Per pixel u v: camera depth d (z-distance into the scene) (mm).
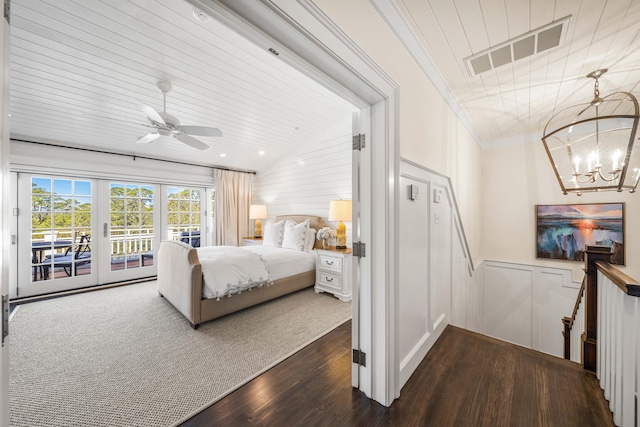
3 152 582
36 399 1700
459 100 2922
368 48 1443
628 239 3480
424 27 1825
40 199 3861
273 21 955
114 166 4328
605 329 1719
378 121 1629
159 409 1612
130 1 1838
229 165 5656
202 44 2309
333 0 1211
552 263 3979
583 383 1813
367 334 1691
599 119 1499
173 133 2912
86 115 3252
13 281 3641
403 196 1844
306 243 4246
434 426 1462
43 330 2689
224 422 1507
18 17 1913
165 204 5086
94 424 1505
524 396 1693
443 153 2584
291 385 1825
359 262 1728
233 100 3316
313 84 3049
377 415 1544
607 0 1555
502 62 2217
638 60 2145
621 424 1392
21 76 2527
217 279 2844
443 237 2619
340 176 4348
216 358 2172
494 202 4504
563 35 1877
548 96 2816
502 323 4344
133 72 2604
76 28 2039
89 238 4266
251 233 5992
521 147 4242
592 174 1706
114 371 1998
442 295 2584
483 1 1598
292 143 4883
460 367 2006
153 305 3418
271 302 3500
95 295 3844
